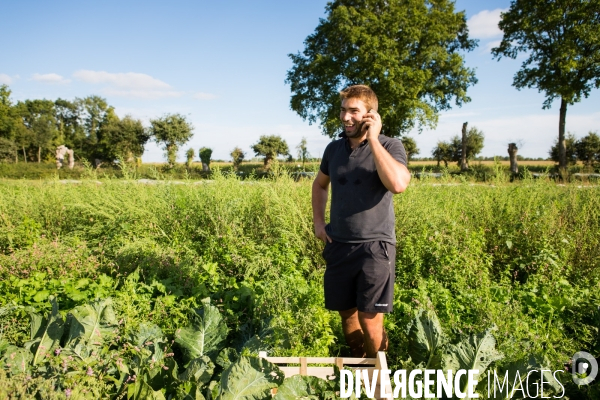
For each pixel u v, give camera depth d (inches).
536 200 288.2
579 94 1299.2
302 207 262.4
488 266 225.8
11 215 314.3
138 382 105.9
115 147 1971.0
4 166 1373.0
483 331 126.2
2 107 2596.0
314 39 1419.8
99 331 138.6
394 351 145.0
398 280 212.4
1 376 103.1
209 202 281.7
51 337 131.1
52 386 103.7
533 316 175.6
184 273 209.0
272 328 142.6
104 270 221.8
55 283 187.3
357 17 1252.5
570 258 235.5
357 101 123.0
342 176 127.5
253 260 221.1
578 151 1689.2
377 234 124.4
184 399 107.5
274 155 335.6
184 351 136.0
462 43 1471.5
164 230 275.6
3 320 149.5
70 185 367.9
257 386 107.9
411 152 2107.5
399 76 1195.9
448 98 1425.9
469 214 287.9
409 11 1256.8
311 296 164.9
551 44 1326.3
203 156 1526.8
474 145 1886.1
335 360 121.8
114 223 287.3
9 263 214.2
